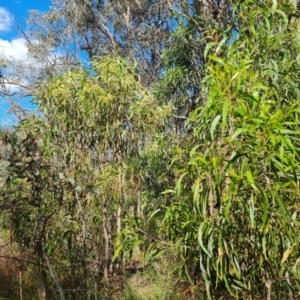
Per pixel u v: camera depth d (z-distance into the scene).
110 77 3.81
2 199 2.43
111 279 4.14
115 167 3.89
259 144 1.36
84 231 3.11
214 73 1.59
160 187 4.29
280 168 1.32
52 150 3.67
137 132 4.09
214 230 1.58
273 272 1.62
